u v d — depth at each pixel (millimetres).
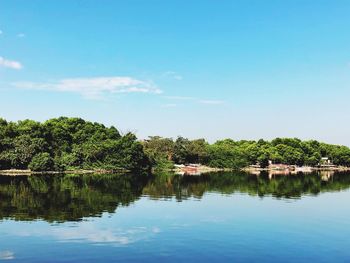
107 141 168375
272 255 36562
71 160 149750
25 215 53188
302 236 44156
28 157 139375
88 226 46969
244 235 44031
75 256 35000
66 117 194500
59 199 68625
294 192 90750
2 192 76938
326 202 72812
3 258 34281
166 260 34375
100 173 146750
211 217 54719
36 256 34875
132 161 161000
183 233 44406
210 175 151125
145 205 64812
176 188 94125
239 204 68250
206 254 36375
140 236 42594
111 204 64875
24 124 160750
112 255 35469
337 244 40750
